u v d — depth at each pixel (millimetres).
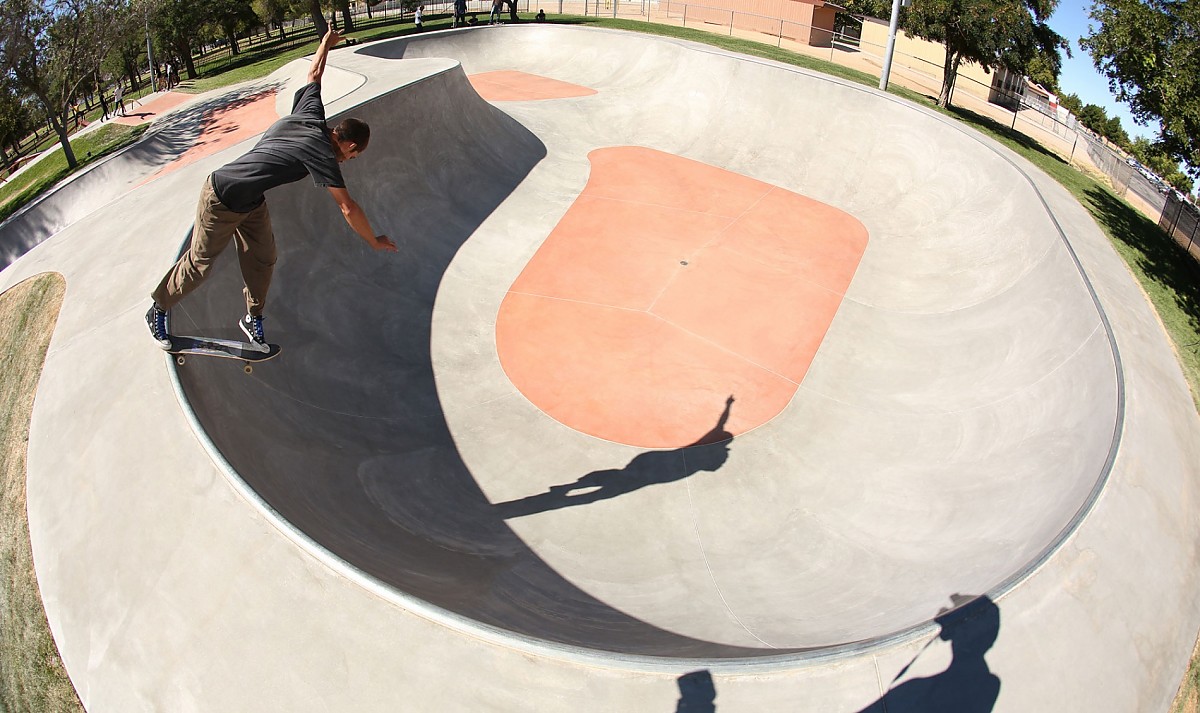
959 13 20312
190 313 7656
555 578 7176
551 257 14195
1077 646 4867
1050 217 12117
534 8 39094
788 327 12414
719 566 7703
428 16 37750
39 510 6125
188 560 5168
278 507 5816
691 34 28672
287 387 8797
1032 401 9070
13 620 5852
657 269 13992
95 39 24344
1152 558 5801
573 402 10555
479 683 4320
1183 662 5285
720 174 18375
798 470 9391
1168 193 16703
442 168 15305
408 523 7660
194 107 25844
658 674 4324
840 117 18375
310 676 4434
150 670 4711
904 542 7613
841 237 15609
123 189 19766
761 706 4227
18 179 27250
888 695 4320
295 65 25922
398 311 11828
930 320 12352
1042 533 6109
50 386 7395
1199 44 12164
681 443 9867
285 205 10852
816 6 31828
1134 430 7027
